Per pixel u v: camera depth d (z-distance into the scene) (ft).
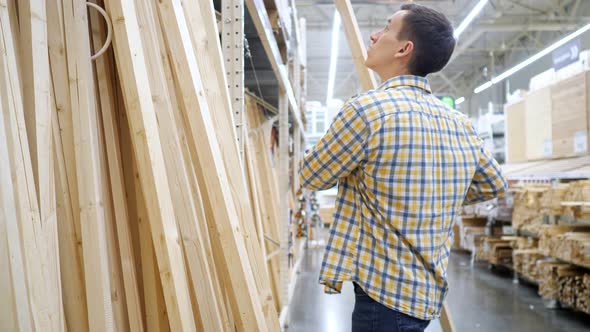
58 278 3.11
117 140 4.10
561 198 14.62
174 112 4.29
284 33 11.66
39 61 3.11
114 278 3.86
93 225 3.39
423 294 3.55
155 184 3.58
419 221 3.56
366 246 3.63
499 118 32.71
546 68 32.12
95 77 3.94
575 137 15.43
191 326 3.76
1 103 2.72
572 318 13.64
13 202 2.69
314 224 29.19
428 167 3.60
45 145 3.09
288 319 12.82
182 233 3.96
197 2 4.91
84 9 3.57
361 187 3.71
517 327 12.75
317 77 47.09
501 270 21.68
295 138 19.34
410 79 3.89
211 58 4.88
